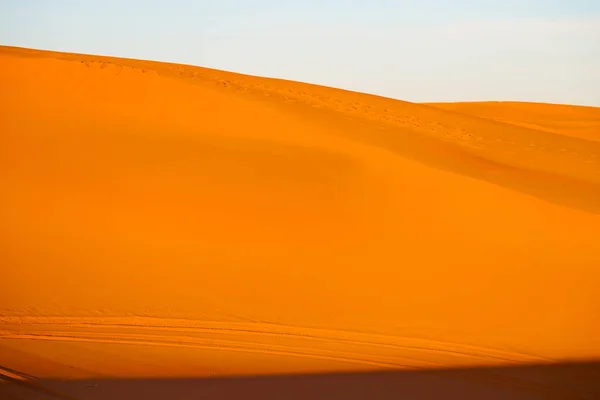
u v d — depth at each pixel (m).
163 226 21.31
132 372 14.44
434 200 23.28
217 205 22.31
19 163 24.52
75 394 13.05
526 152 40.38
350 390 13.69
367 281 19.25
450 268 19.84
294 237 21.06
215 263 19.84
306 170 25.16
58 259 19.83
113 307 17.88
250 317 17.55
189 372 14.54
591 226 21.77
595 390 14.16
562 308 18.12
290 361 15.34
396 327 17.25
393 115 43.28
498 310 18.06
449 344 16.50
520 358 15.88
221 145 26.83
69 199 22.42
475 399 13.41
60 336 16.44
